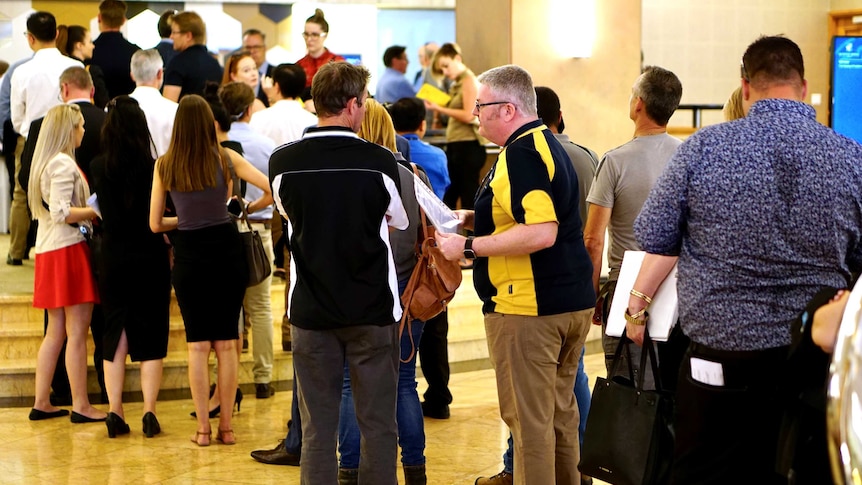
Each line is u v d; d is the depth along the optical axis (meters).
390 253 3.94
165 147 7.16
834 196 2.99
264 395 6.86
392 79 10.89
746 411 3.09
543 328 3.88
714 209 3.08
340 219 3.81
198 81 8.30
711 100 16.12
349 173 3.81
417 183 4.12
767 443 3.08
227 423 5.80
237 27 13.42
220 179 5.54
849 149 3.05
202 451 5.67
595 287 4.51
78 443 5.83
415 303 4.23
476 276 4.05
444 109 9.07
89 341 7.38
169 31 9.57
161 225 5.55
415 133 6.65
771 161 3.03
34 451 5.67
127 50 8.74
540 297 3.86
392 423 3.98
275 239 7.96
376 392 3.93
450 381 7.46
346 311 3.82
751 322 3.05
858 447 1.91
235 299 5.72
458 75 9.19
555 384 4.06
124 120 5.74
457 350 8.24
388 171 3.86
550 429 3.94
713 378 3.12
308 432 3.94
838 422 1.95
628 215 4.44
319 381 3.93
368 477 3.95
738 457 3.12
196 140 5.43
